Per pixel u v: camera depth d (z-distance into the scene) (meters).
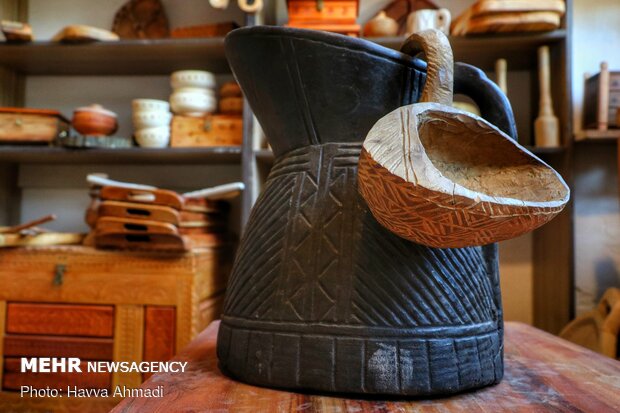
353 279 0.54
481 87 0.65
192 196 1.36
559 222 1.42
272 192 0.61
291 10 1.35
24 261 1.26
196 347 0.77
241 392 0.55
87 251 1.25
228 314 0.61
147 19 1.70
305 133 0.60
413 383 0.52
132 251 1.24
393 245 0.54
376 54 0.56
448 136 0.54
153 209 1.22
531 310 1.64
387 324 0.52
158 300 1.23
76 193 1.77
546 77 1.40
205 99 1.49
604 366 0.68
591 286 1.59
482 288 0.60
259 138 1.51
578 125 1.62
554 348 0.79
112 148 1.46
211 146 1.46
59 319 1.24
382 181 0.43
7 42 1.45
